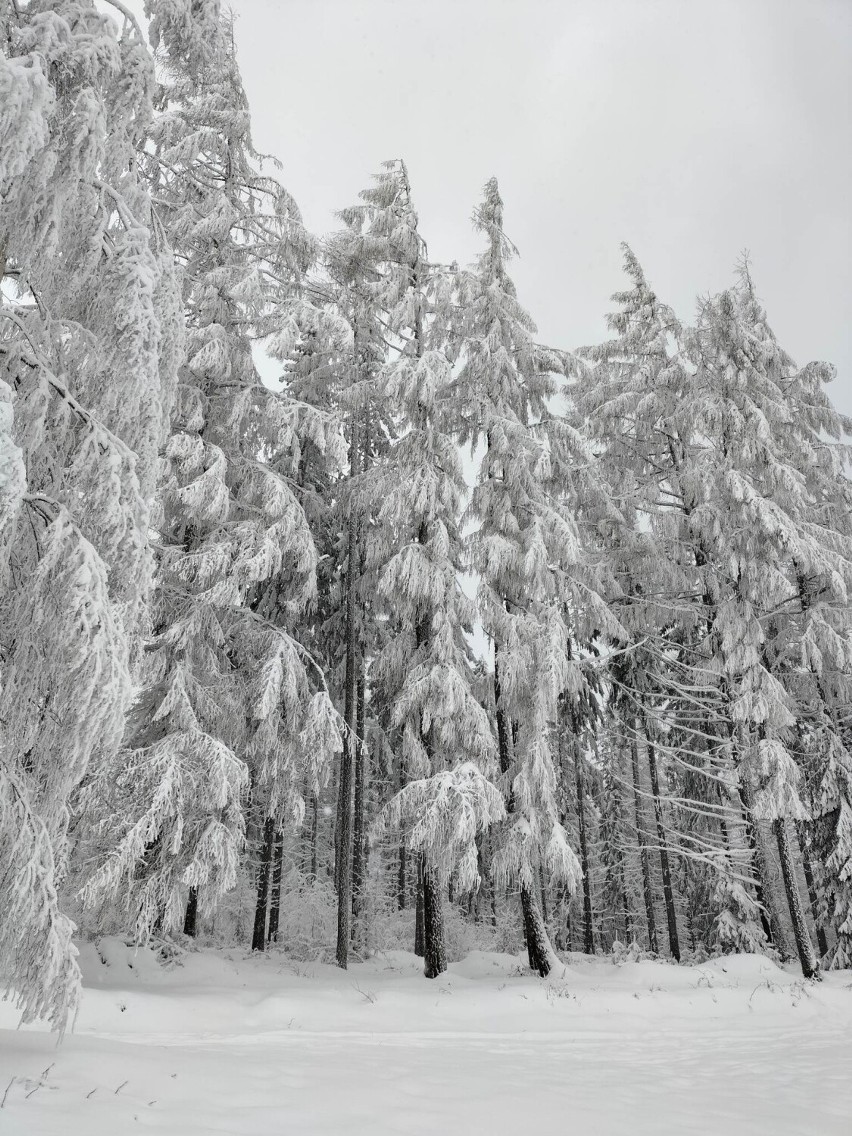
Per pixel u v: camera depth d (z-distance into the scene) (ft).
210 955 43.09
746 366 56.65
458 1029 33.42
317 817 99.71
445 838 41.32
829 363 61.00
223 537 41.42
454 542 50.21
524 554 48.60
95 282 20.39
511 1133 15.07
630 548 59.26
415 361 48.03
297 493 55.26
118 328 19.90
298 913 66.08
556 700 46.68
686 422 57.82
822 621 50.52
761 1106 18.86
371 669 49.57
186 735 36.42
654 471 63.98
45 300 20.27
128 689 18.29
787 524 49.88
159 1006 31.42
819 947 76.02
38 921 16.56
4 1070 15.34
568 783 72.54
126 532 19.42
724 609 52.37
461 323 54.75
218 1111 14.70
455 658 46.68
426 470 47.73
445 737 44.09
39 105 15.84
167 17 29.96
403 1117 15.55
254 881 66.33
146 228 20.67
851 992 42.16
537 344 55.83
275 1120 14.46
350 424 58.03
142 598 21.34
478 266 56.65
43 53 18.06
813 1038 31.78
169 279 23.15
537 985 41.78
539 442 49.34
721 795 60.08
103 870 32.53
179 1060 19.20
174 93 44.47
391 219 53.31
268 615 55.52
